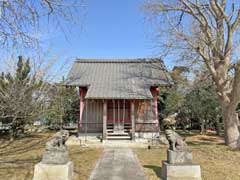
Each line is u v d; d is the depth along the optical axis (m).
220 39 11.52
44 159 6.05
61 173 5.89
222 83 11.16
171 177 5.86
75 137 15.10
